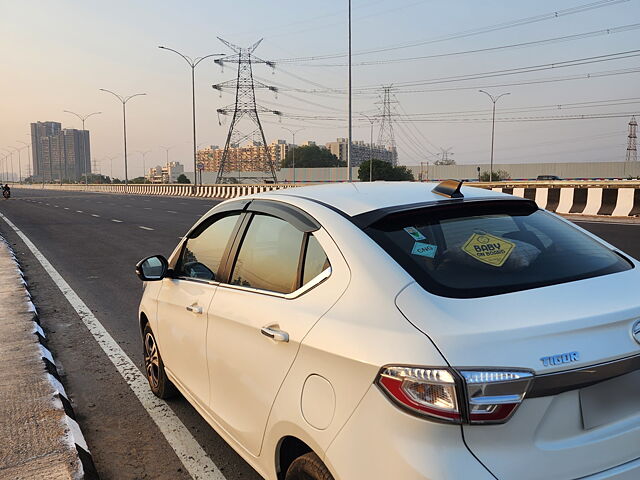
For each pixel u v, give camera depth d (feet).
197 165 211.00
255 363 8.57
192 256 12.34
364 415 6.31
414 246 7.74
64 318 23.75
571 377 6.03
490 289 7.05
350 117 115.34
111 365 17.76
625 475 6.35
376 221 8.11
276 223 9.54
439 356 5.97
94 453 12.20
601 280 7.61
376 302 6.94
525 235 8.68
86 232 59.93
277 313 8.23
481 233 8.37
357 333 6.72
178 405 14.55
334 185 10.59
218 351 9.90
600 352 6.24
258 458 8.68
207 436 12.84
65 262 39.06
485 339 6.04
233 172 449.89
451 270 7.36
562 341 6.15
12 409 13.30
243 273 9.92
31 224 71.46
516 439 5.86
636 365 6.45
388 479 5.96
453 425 5.77
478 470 5.71
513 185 88.99
